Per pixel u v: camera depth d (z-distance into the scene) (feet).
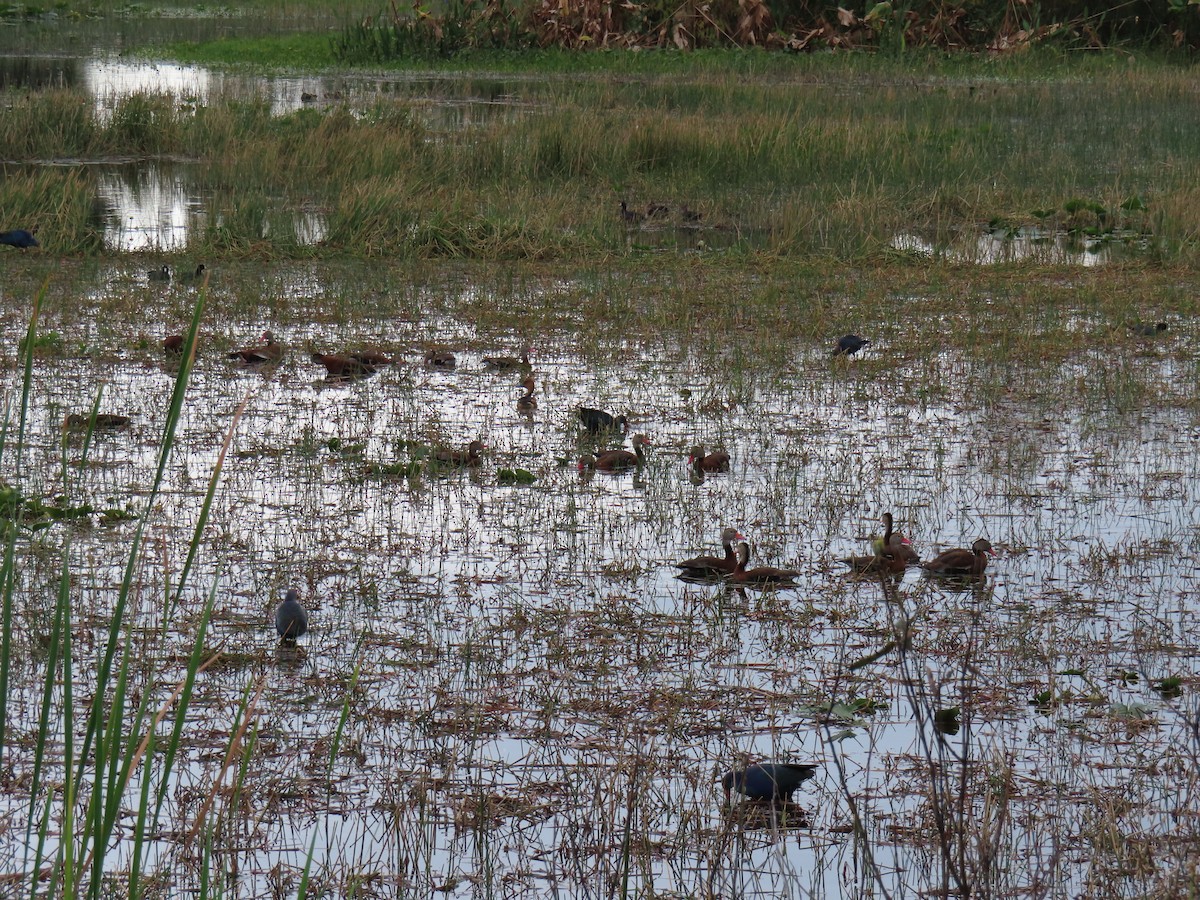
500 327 84.94
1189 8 222.89
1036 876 27.55
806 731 34.94
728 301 92.38
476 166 135.03
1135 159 144.25
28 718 34.88
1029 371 74.95
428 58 230.68
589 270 102.47
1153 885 27.58
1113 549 48.39
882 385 71.72
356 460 57.72
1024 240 115.44
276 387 70.28
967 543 49.24
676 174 135.23
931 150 142.51
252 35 267.18
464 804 31.17
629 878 28.48
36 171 134.21
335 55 230.89
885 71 212.43
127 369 72.69
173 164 142.10
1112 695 36.94
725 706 36.24
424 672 38.01
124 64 223.10
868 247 109.09
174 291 92.84
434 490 54.60
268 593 43.34
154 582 43.75
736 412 66.59
